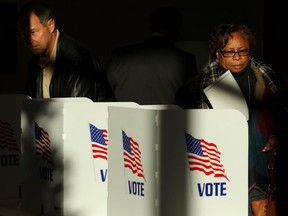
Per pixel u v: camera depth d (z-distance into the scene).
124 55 6.88
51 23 5.91
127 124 4.26
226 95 4.73
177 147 4.09
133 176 4.24
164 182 4.09
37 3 5.89
